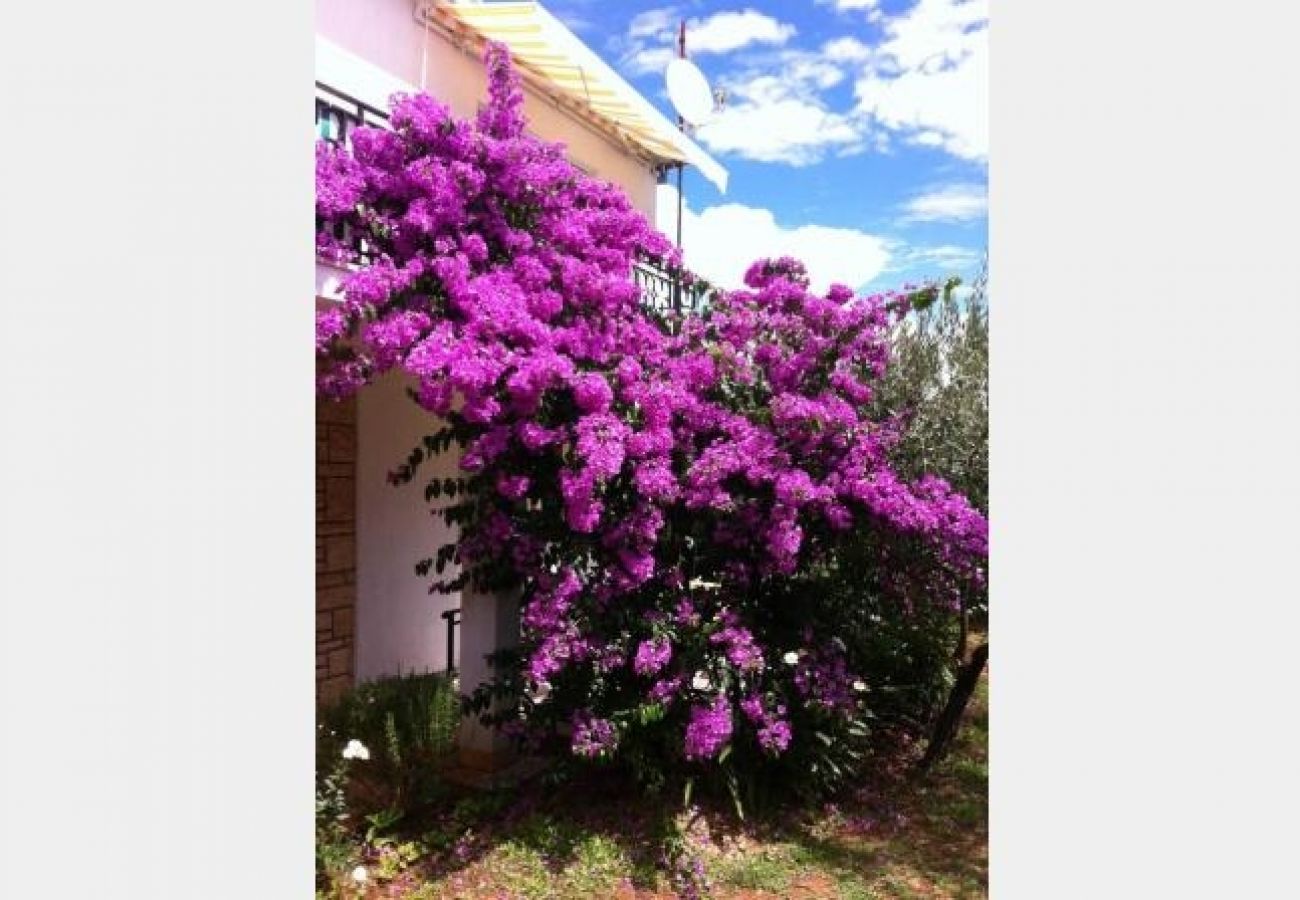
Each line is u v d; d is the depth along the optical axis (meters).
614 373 4.05
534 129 7.43
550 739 4.44
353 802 4.22
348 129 4.87
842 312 4.54
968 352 5.45
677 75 8.26
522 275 4.04
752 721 4.18
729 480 4.29
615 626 4.12
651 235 4.66
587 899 3.60
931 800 4.61
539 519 4.16
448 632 6.66
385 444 6.25
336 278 3.87
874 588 4.76
